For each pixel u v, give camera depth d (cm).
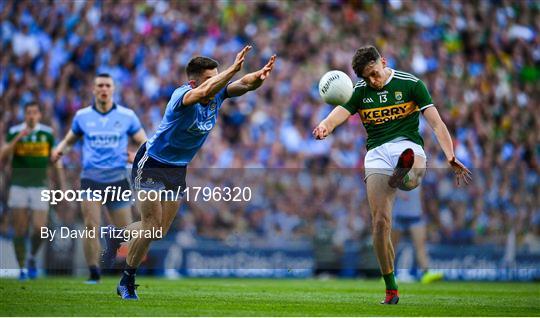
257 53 7344
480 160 7044
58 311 2264
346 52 7662
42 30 6919
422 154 2708
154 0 7388
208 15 7538
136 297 2688
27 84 6519
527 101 7819
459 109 7325
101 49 6906
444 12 8300
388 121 2694
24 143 4278
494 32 8262
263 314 2277
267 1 7819
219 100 2550
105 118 3772
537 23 8500
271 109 6844
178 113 2458
